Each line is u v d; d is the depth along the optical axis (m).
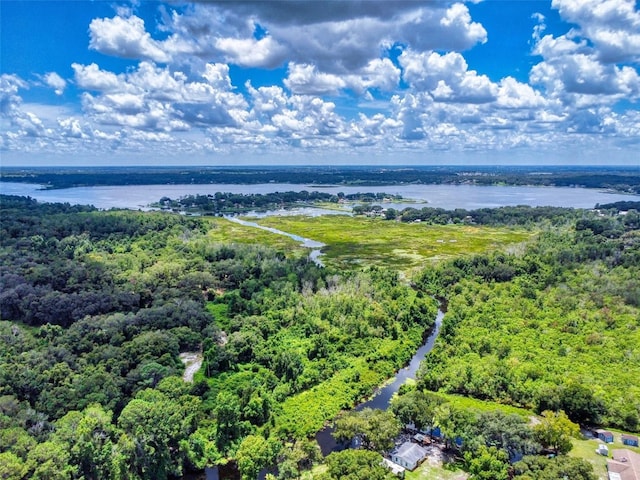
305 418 91.88
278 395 98.75
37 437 77.06
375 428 80.75
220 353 111.31
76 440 74.44
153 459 77.56
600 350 114.38
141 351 109.56
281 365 108.44
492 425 79.62
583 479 65.12
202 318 134.25
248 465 75.12
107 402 89.50
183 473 80.75
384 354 118.00
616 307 140.38
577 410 89.88
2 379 92.25
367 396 103.44
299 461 78.19
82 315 133.50
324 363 112.62
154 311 132.38
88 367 100.81
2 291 142.50
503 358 113.62
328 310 140.50
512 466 73.69
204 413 91.88
